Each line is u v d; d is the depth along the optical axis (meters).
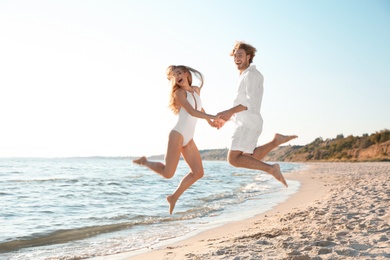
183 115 4.47
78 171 41.94
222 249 5.64
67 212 11.29
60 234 8.20
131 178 28.17
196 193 16.94
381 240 5.46
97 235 8.11
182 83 4.52
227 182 24.33
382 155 79.44
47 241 7.61
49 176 30.98
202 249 6.07
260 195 15.77
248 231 7.77
